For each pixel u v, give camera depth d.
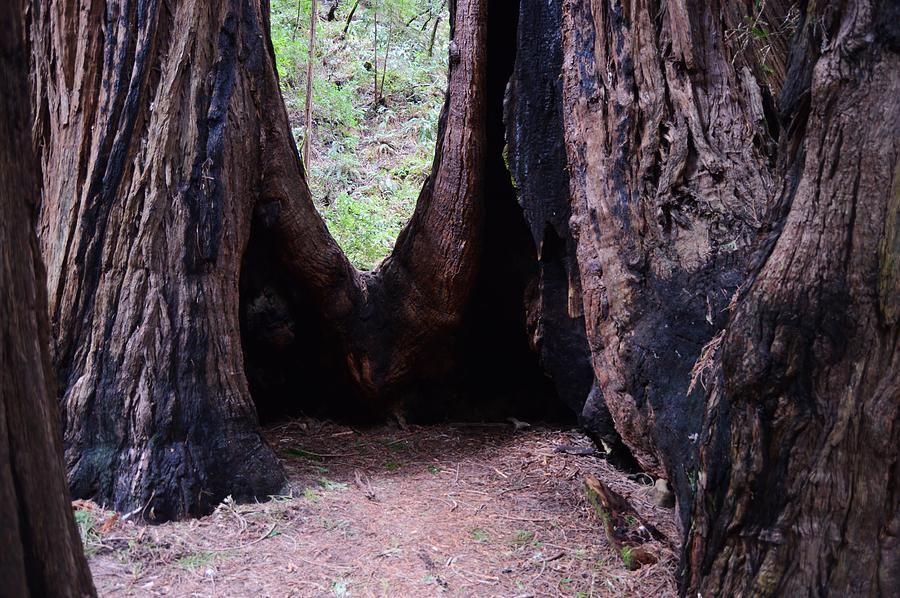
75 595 1.88
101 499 3.97
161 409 4.06
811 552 2.67
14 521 1.73
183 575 3.42
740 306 2.83
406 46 11.53
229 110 4.38
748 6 3.82
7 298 1.76
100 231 4.12
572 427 5.91
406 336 5.70
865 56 2.59
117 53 4.11
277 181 4.89
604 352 4.21
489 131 5.69
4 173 1.77
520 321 5.96
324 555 3.70
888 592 2.58
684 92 3.94
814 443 2.65
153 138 4.14
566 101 4.46
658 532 4.00
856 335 2.59
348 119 10.32
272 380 5.67
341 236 8.34
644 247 4.00
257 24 4.63
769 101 3.78
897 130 2.55
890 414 2.55
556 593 3.43
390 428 5.82
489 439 5.66
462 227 5.46
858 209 2.60
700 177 3.87
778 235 2.78
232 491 4.19
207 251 4.25
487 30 5.43
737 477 2.82
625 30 4.15
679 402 3.67
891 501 2.58
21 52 1.82
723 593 2.88
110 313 4.11
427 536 3.96
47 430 1.85
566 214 4.91
